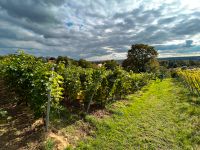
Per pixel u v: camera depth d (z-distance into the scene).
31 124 5.54
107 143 5.45
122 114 8.18
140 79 18.28
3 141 4.53
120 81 10.52
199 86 14.23
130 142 5.66
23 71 6.09
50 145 4.53
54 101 5.59
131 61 50.09
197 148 5.53
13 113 6.25
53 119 6.05
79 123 6.34
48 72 5.26
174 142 5.88
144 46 49.34
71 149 4.73
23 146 4.43
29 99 5.59
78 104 8.38
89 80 7.90
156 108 10.12
